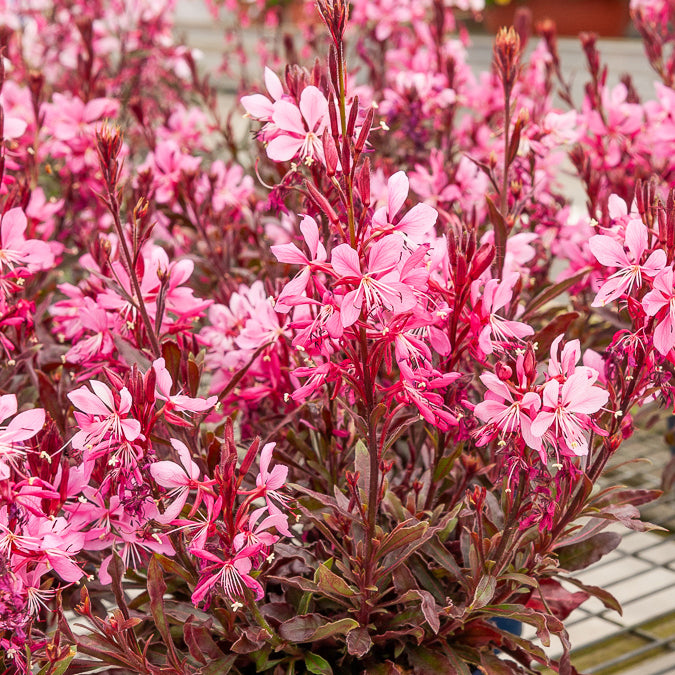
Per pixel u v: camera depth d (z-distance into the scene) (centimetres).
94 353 75
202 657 68
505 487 70
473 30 290
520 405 65
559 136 90
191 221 100
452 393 70
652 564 103
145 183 89
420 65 116
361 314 64
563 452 65
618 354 69
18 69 153
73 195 107
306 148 69
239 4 212
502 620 86
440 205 93
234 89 208
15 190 76
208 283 101
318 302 64
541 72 126
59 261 98
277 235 95
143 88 164
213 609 71
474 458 74
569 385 65
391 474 81
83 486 69
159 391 71
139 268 75
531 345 67
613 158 106
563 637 71
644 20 120
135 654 68
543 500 67
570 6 254
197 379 72
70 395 65
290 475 79
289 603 73
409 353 65
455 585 75
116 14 167
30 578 67
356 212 68
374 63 143
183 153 103
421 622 71
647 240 68
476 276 68
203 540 66
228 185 103
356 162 65
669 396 69
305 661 71
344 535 71
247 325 77
